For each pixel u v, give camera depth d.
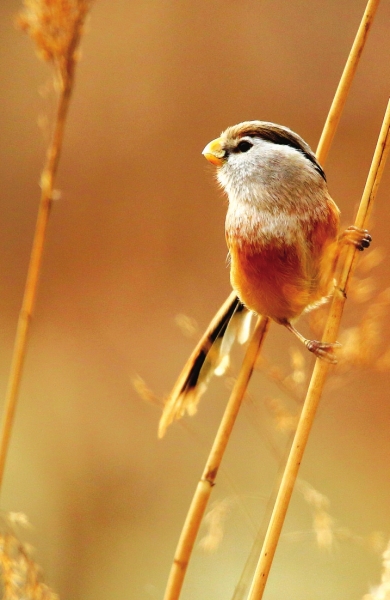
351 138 5.35
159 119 5.61
